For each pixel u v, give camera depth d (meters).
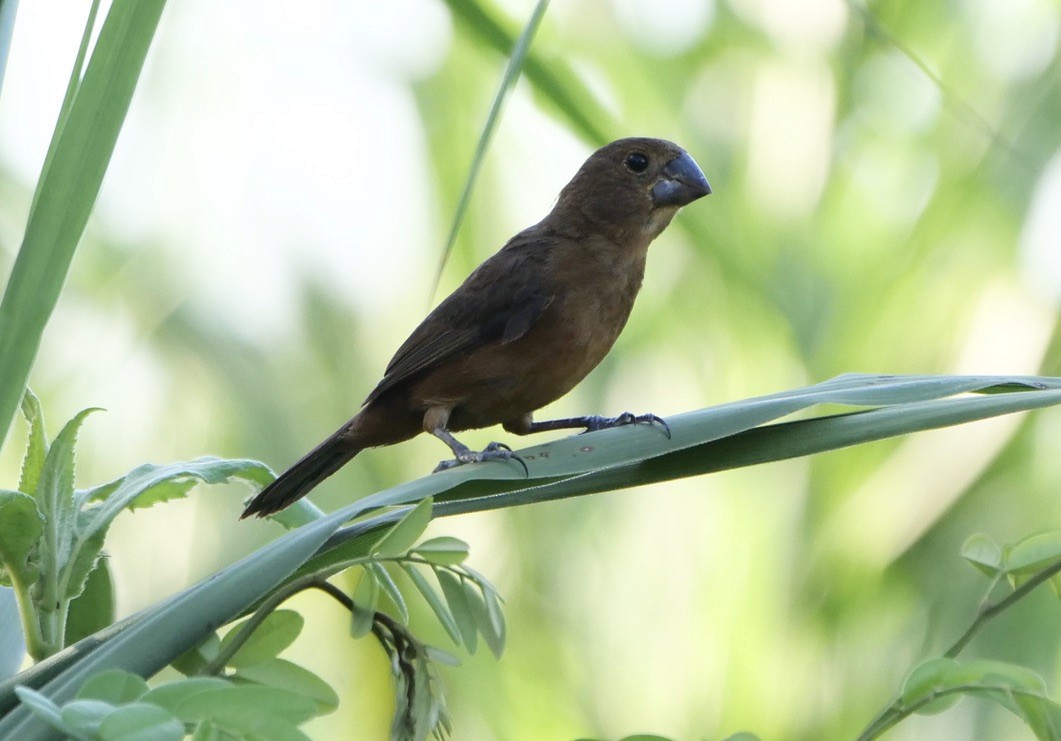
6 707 3.59
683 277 11.56
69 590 4.16
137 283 9.79
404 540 3.80
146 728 2.67
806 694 11.32
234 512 10.16
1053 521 11.48
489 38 5.88
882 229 11.77
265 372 10.09
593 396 11.82
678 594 11.37
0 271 9.00
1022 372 11.32
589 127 6.10
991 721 11.20
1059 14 11.61
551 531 11.23
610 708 10.98
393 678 4.00
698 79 11.94
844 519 11.49
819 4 12.16
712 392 11.59
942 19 11.91
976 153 11.59
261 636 3.82
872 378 4.88
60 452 4.18
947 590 11.48
